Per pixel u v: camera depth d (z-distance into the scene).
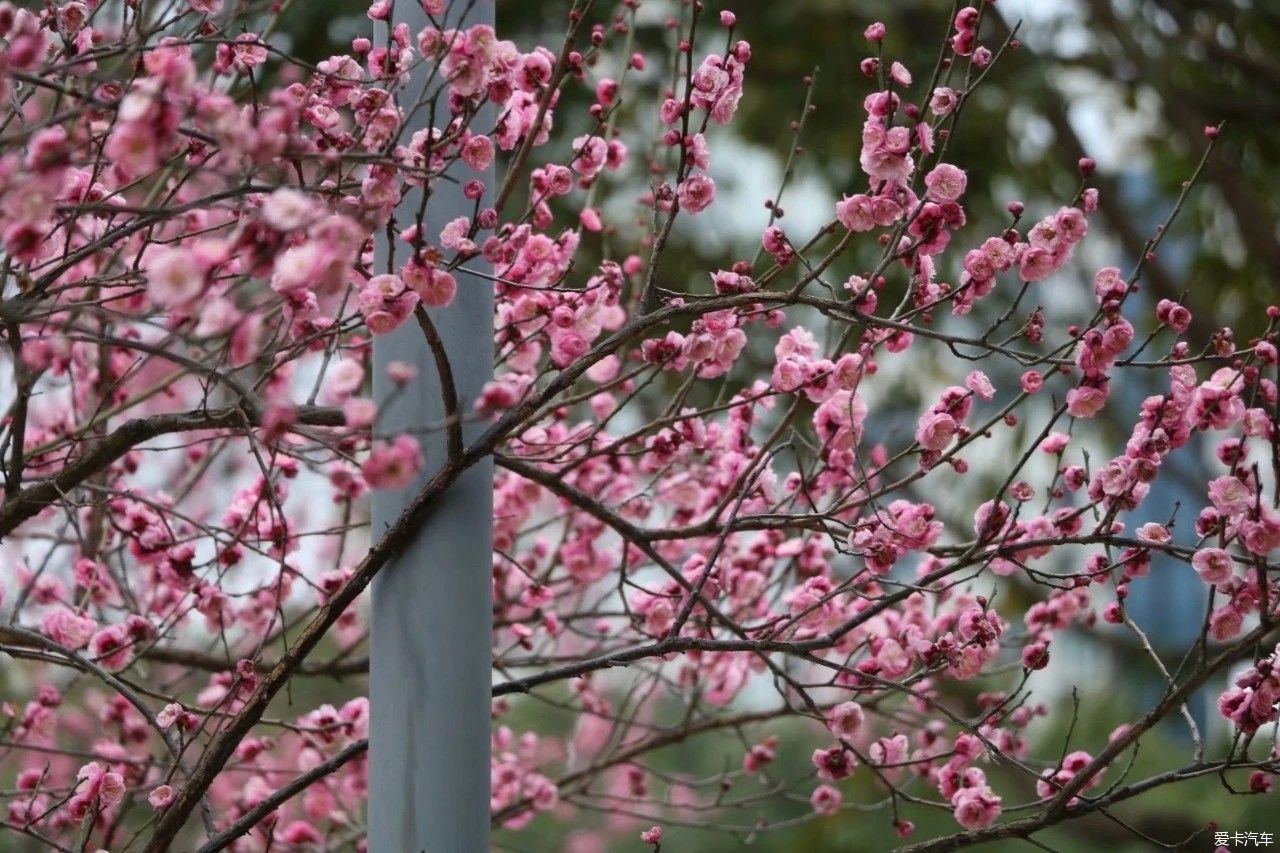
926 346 11.11
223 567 4.63
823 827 10.81
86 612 4.91
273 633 5.98
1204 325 10.47
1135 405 11.31
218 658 5.47
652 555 4.35
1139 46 10.70
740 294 3.86
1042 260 3.76
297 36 8.73
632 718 5.57
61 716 7.32
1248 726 3.81
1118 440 10.71
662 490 5.52
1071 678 11.89
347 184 3.70
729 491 4.62
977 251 3.83
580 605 6.03
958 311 3.91
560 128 9.79
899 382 11.05
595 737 9.19
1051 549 4.26
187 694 6.83
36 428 5.98
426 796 3.61
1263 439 3.96
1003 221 11.36
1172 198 11.59
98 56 3.30
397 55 3.74
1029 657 4.04
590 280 4.82
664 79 7.57
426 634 3.67
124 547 5.23
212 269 2.66
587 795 5.71
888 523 4.04
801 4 10.67
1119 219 10.87
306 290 3.71
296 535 4.28
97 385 5.48
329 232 2.68
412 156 3.64
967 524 10.27
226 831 3.89
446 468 3.65
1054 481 4.34
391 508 3.79
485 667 3.72
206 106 2.75
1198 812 10.74
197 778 3.71
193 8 3.88
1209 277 11.46
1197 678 3.84
